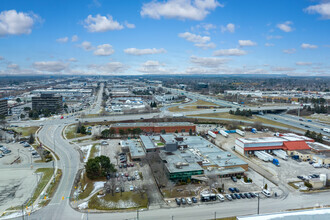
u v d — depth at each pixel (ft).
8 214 277.23
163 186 350.84
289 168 426.51
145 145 486.79
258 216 231.09
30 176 380.58
